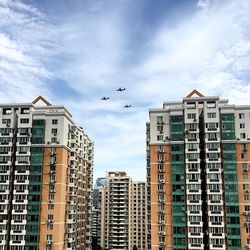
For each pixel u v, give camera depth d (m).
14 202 101.50
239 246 90.25
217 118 99.00
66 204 106.81
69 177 110.38
